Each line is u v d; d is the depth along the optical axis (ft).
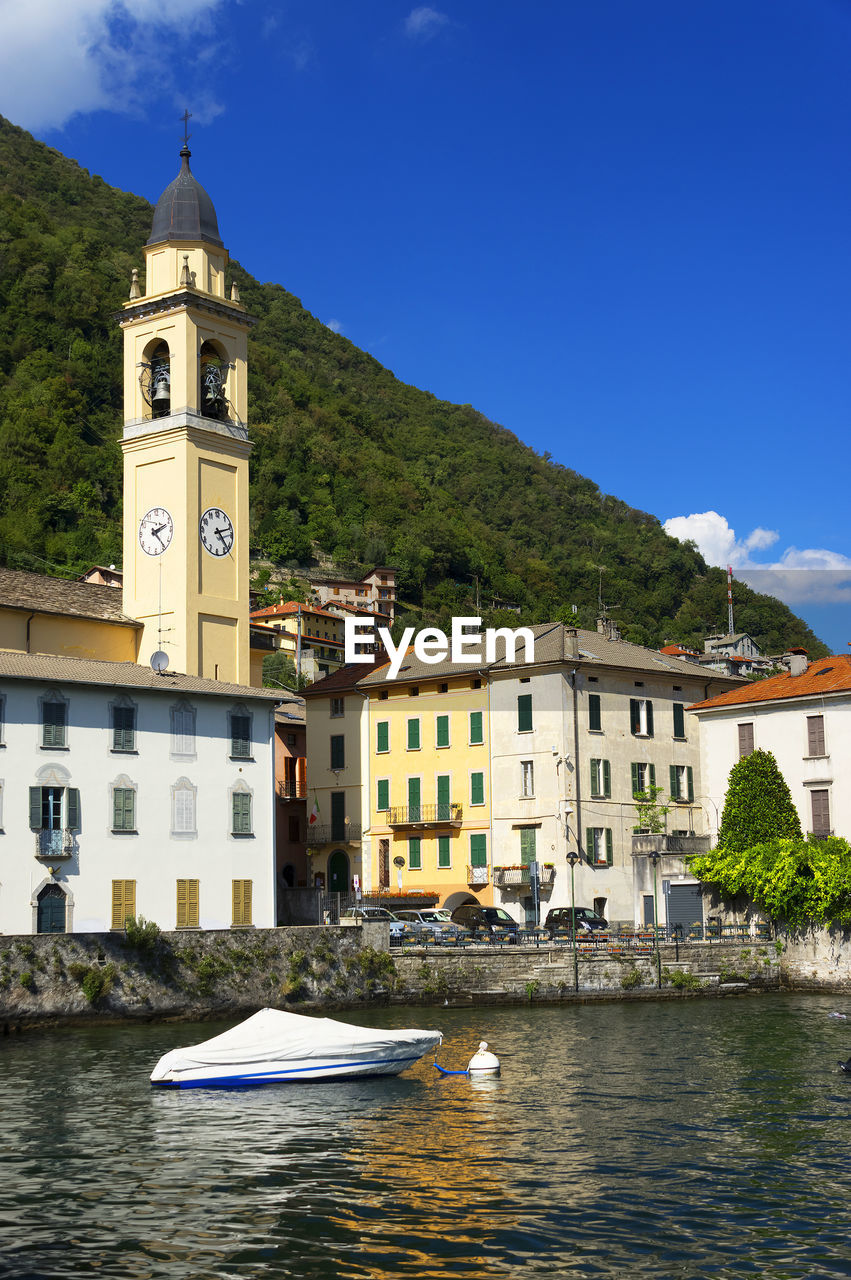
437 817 254.68
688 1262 66.13
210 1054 113.80
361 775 270.05
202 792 190.39
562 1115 100.94
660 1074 119.85
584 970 185.88
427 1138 92.94
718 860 210.38
